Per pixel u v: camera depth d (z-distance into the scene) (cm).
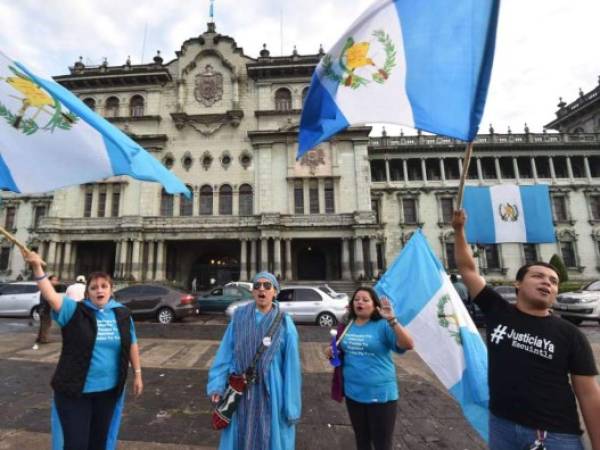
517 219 3127
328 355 362
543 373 228
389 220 3756
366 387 336
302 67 3553
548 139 3841
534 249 3594
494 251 3600
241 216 3238
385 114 335
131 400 604
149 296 1642
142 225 3203
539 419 221
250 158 3466
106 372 331
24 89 364
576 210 3647
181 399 609
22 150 367
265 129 3494
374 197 3812
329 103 354
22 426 490
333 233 3186
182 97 3609
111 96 3656
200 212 3375
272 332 315
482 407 400
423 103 324
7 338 1150
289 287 1614
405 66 335
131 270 3144
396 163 3978
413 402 604
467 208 3186
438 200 3756
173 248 3531
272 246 3181
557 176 3872
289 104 3600
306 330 1402
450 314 458
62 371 316
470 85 309
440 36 325
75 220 3278
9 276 3578
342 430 490
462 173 306
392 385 341
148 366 830
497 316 263
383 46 343
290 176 3344
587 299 1527
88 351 323
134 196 3347
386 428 329
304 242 3491
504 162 3888
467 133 302
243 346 310
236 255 3641
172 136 3519
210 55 3725
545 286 242
